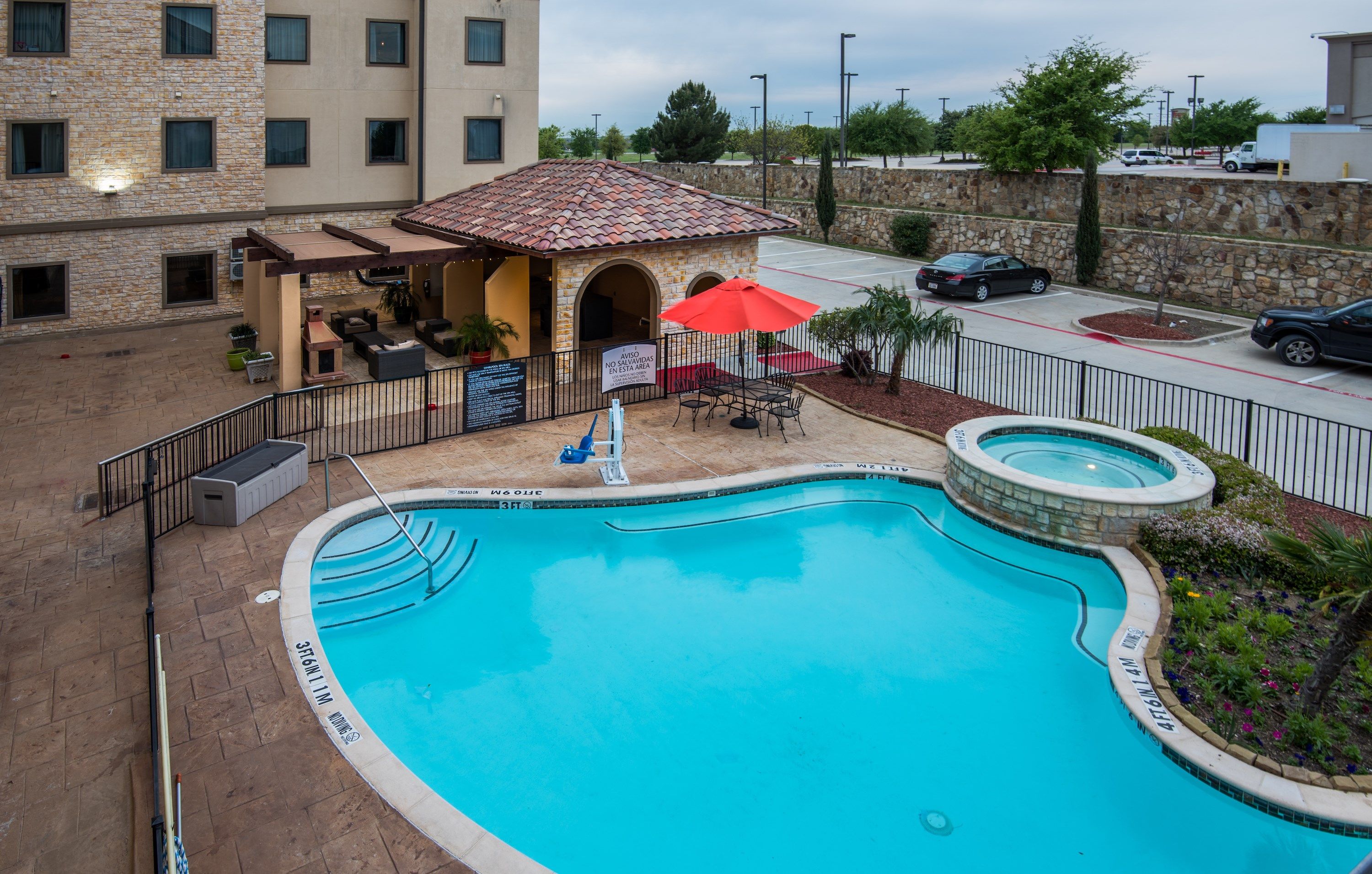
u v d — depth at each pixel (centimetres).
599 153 9075
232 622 1041
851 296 3080
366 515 1352
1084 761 893
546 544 1348
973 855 775
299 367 1922
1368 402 1952
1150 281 3067
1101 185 3369
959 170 3978
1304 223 2833
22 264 2275
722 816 816
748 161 8012
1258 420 1614
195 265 2523
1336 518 1356
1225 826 805
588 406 1856
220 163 2488
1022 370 2217
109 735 856
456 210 2316
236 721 874
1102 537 1267
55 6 2217
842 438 1722
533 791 841
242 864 703
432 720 940
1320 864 762
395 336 2339
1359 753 845
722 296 1680
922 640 1112
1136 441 1453
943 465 1589
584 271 1931
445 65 2788
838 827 805
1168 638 1027
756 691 1002
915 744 917
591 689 1002
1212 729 885
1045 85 3547
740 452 1634
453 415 1792
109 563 1177
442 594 1199
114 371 2069
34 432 1673
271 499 1352
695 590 1229
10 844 725
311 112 2692
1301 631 1038
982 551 1337
